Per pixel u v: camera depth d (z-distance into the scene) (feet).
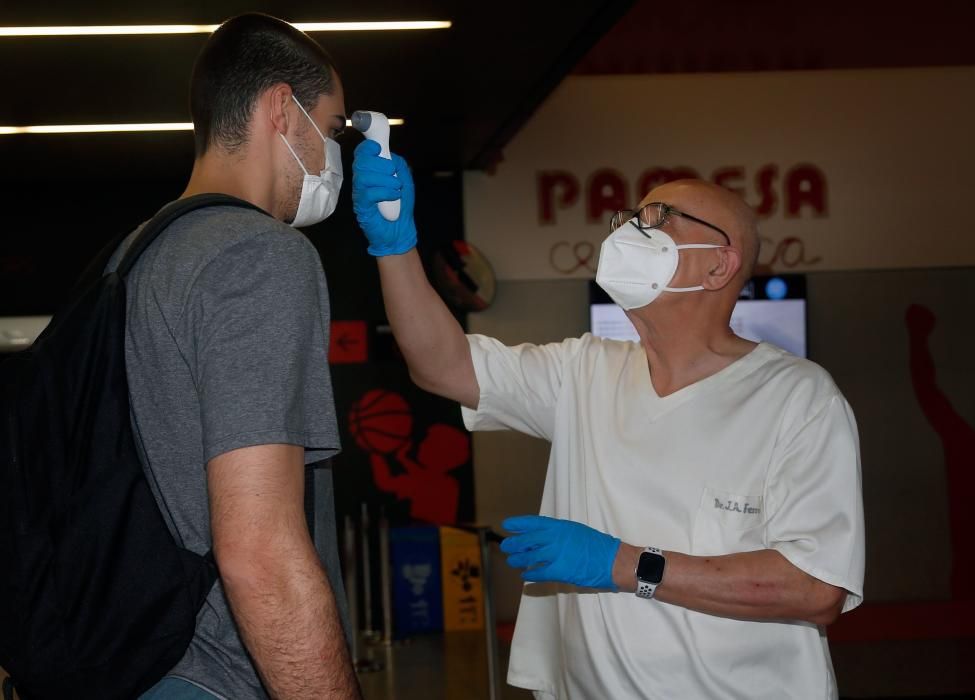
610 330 24.58
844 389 25.18
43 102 17.22
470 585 23.22
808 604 5.56
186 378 4.51
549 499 6.99
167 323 4.48
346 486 23.81
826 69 24.50
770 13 19.81
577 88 24.99
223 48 5.21
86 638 4.27
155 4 13.24
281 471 4.26
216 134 5.21
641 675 5.95
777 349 6.42
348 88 17.70
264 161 5.22
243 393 4.28
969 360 25.26
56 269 23.06
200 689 4.51
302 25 14.48
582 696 6.30
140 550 4.34
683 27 20.48
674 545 6.06
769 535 5.84
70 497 4.34
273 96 5.22
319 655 4.16
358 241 23.99
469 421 7.13
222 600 4.57
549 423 7.01
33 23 13.70
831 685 5.98
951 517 24.94
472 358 6.93
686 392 6.30
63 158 20.99
